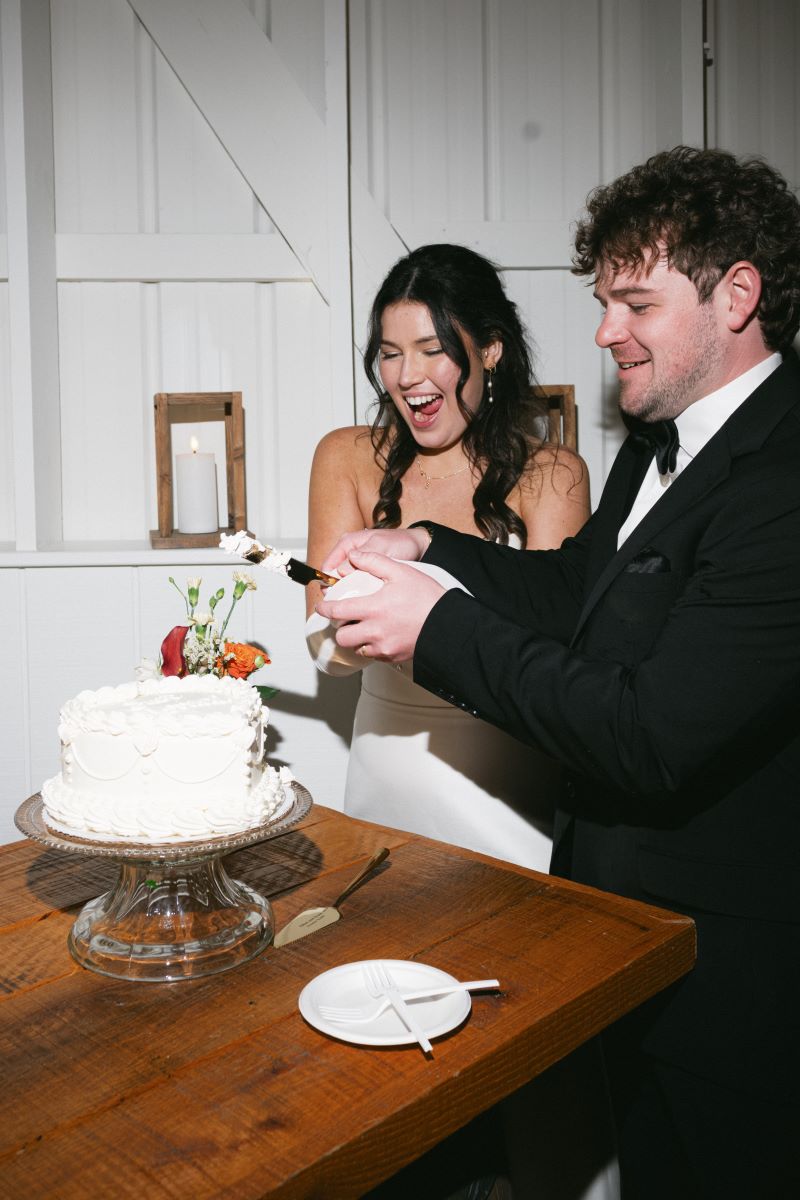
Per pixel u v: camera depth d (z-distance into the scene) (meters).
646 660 1.10
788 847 1.14
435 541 1.53
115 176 2.38
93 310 2.40
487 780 1.74
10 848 1.40
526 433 1.97
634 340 1.19
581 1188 1.49
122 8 2.33
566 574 1.57
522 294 2.48
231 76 2.33
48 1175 0.74
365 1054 0.89
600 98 2.45
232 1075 0.86
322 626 1.55
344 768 2.37
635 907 1.19
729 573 1.06
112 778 1.06
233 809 1.04
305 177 2.36
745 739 1.07
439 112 2.42
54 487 2.38
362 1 2.37
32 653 2.27
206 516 2.33
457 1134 1.19
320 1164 0.75
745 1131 1.15
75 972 1.04
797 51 2.44
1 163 2.35
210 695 1.17
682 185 1.13
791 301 1.16
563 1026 0.97
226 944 1.07
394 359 1.84
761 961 1.14
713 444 1.19
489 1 2.40
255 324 2.44
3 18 2.17
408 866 1.33
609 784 1.14
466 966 1.05
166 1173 0.74
